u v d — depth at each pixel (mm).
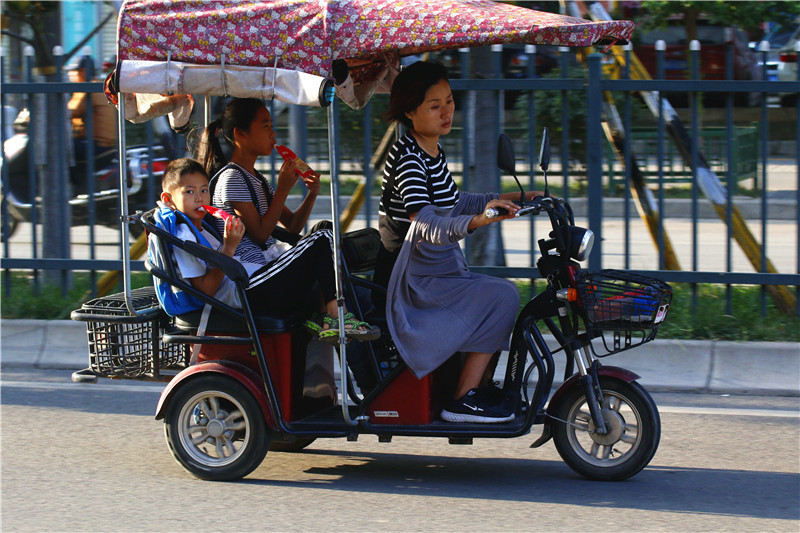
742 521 10852
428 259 11883
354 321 11461
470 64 20016
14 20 23859
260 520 10953
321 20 10805
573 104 23719
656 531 10547
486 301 11812
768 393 16047
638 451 11867
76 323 18406
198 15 11117
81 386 16984
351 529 10641
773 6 26781
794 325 17578
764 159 17484
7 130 27141
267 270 11852
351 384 13188
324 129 25281
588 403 11719
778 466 12766
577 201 31547
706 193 19000
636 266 25484
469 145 18250
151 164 19078
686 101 33844
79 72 22047
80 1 28891
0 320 18766
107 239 30438
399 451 13836
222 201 12633
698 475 12438
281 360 11961
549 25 10609
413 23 10844
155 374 12516
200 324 12070
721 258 26797
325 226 12469
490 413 11797
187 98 13297
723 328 17438
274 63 10984
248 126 12695
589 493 11828
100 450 13688
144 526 10789
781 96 19469
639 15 27906
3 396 16375
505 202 10930
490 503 11500
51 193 21031
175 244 11781
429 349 11570
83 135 25000
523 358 12094
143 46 11266
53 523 10898
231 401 12047
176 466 12992
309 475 12672
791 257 26609
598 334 11914
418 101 11867
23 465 13023
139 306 12375
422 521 10891
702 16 28781
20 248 28172
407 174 11859
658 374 16531
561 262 11711
